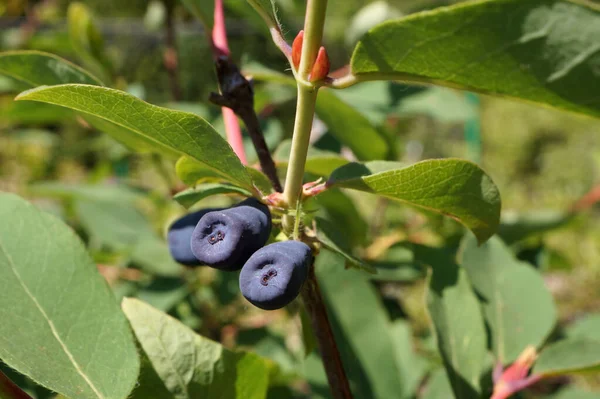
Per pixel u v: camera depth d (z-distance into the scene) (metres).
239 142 0.18
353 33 0.31
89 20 0.30
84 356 0.14
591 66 0.12
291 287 0.12
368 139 0.23
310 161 0.17
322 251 0.23
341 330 0.22
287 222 0.14
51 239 0.15
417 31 0.12
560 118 1.17
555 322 0.20
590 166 1.07
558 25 0.11
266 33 0.24
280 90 0.32
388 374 0.22
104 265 0.30
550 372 0.18
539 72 0.12
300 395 0.26
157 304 0.28
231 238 0.13
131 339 0.14
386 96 0.31
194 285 0.31
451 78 0.13
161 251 0.29
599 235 0.69
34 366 0.13
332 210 0.24
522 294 0.20
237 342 0.30
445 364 0.18
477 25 0.12
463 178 0.14
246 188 0.14
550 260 0.34
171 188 0.31
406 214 0.37
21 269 0.14
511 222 0.29
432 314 0.18
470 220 0.14
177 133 0.13
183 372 0.16
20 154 0.74
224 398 0.16
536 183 1.08
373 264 0.26
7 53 0.16
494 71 0.12
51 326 0.14
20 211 0.15
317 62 0.13
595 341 0.18
